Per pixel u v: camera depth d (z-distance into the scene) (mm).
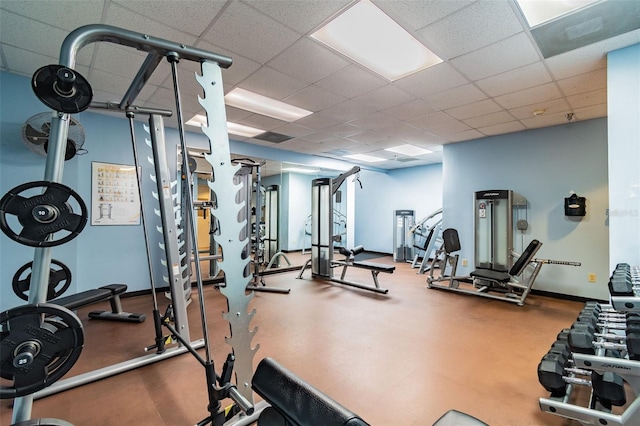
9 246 2926
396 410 1847
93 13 2037
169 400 1935
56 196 1111
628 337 1512
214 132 1502
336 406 760
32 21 2123
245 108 3863
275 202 6773
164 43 1341
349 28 2201
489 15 2037
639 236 2307
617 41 2320
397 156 7004
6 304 2902
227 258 1573
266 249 6645
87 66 2773
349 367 2338
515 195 4797
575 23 2111
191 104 3740
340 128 4742
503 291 4684
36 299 1092
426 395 1996
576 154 4301
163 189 2389
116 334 2975
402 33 2250
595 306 2467
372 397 1971
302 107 3816
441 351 2623
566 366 1885
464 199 5461
